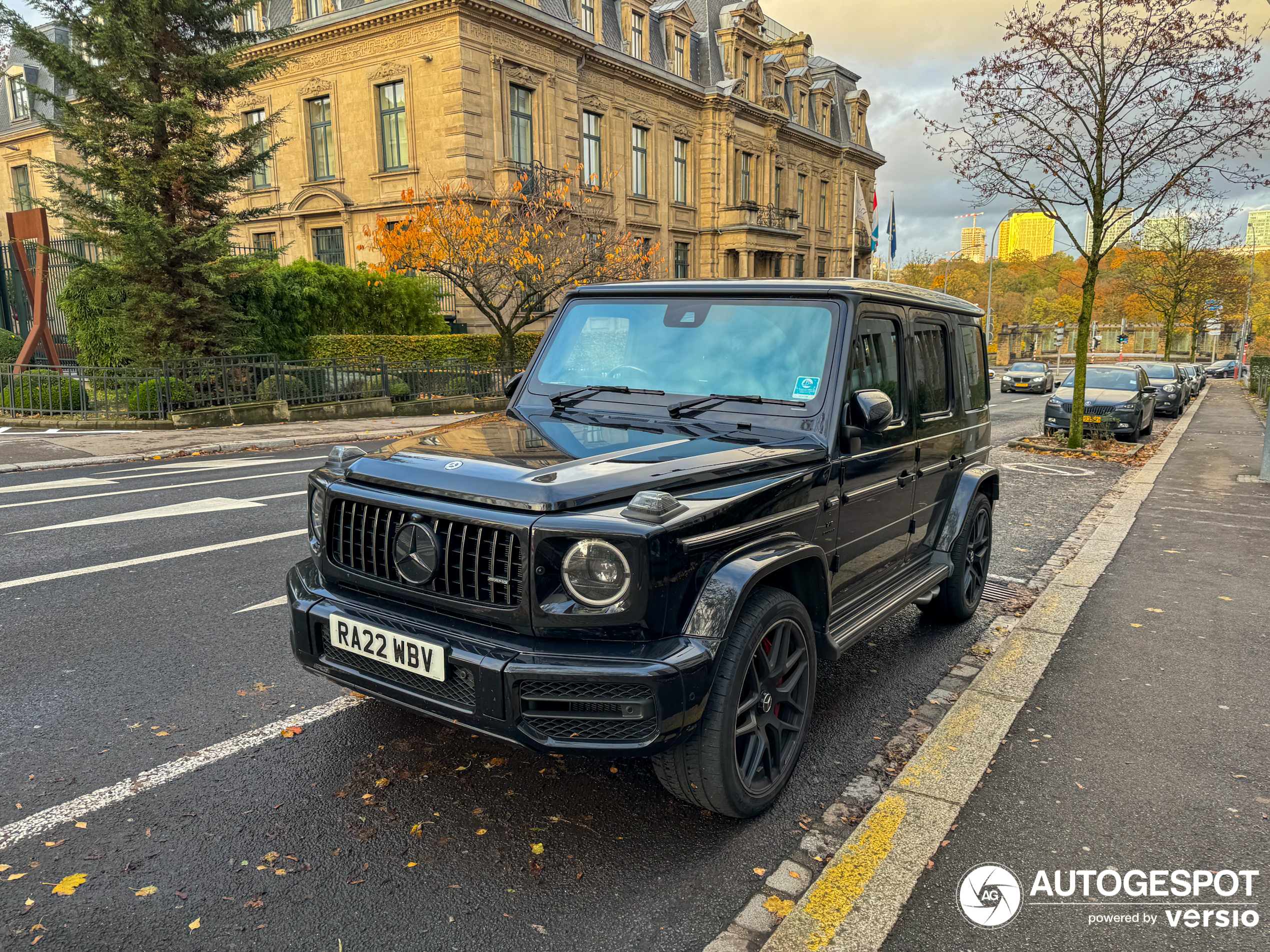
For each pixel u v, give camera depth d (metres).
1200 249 43.50
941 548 4.93
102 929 2.41
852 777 3.45
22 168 40.25
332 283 21.55
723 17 37.16
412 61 25.16
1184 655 4.93
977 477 5.12
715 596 2.66
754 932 2.48
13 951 2.31
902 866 2.80
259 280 17.34
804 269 46.50
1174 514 9.23
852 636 3.54
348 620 2.91
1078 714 4.08
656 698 2.47
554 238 22.36
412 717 3.82
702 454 3.06
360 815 3.03
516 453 3.05
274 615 5.12
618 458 2.96
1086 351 14.91
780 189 43.22
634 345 3.96
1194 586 6.38
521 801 3.15
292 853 2.79
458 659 2.60
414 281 24.59
